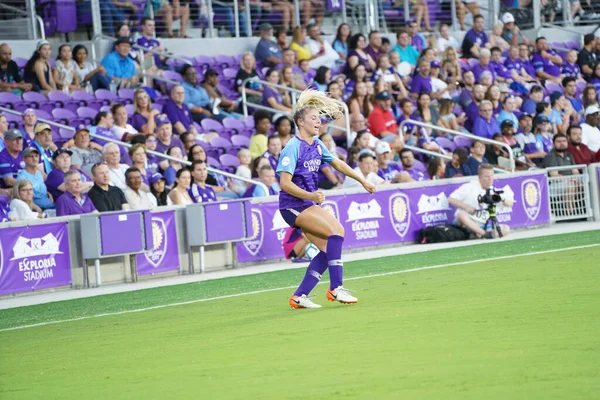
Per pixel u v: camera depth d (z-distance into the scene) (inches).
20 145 1321.4
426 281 936.9
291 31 2092.8
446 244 1417.3
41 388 547.2
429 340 582.9
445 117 1852.9
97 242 1196.5
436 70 2001.7
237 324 741.3
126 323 818.8
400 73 2004.2
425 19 2267.5
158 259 1274.6
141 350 653.3
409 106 1787.6
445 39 2219.5
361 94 1793.8
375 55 2009.1
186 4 1975.9
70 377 574.2
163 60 1862.7
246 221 1323.8
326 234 796.6
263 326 714.2
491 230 1446.9
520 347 536.7
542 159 1803.6
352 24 2236.7
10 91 1617.9
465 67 2129.7
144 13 1918.1
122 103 1712.6
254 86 1865.2
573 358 496.7
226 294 1000.2
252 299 924.6
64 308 993.5
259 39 2022.6
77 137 1397.6
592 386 433.4
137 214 1229.7
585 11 2539.4
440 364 507.8
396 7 2256.4
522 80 2164.1
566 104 2043.6
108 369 589.3
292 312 785.6
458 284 884.0
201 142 1640.0
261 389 486.3
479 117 1855.3
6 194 1277.1
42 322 888.9
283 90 1849.2
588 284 805.2
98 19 1838.1
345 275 1080.2
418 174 1633.9
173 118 1637.6
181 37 1969.7
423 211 1485.0
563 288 789.9
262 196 1390.3
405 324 655.8
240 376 525.7
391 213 1446.9
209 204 1293.1
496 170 1658.5
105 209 1262.3
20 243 1155.3
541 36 2409.0
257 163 1491.1
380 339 602.9
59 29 1828.2
